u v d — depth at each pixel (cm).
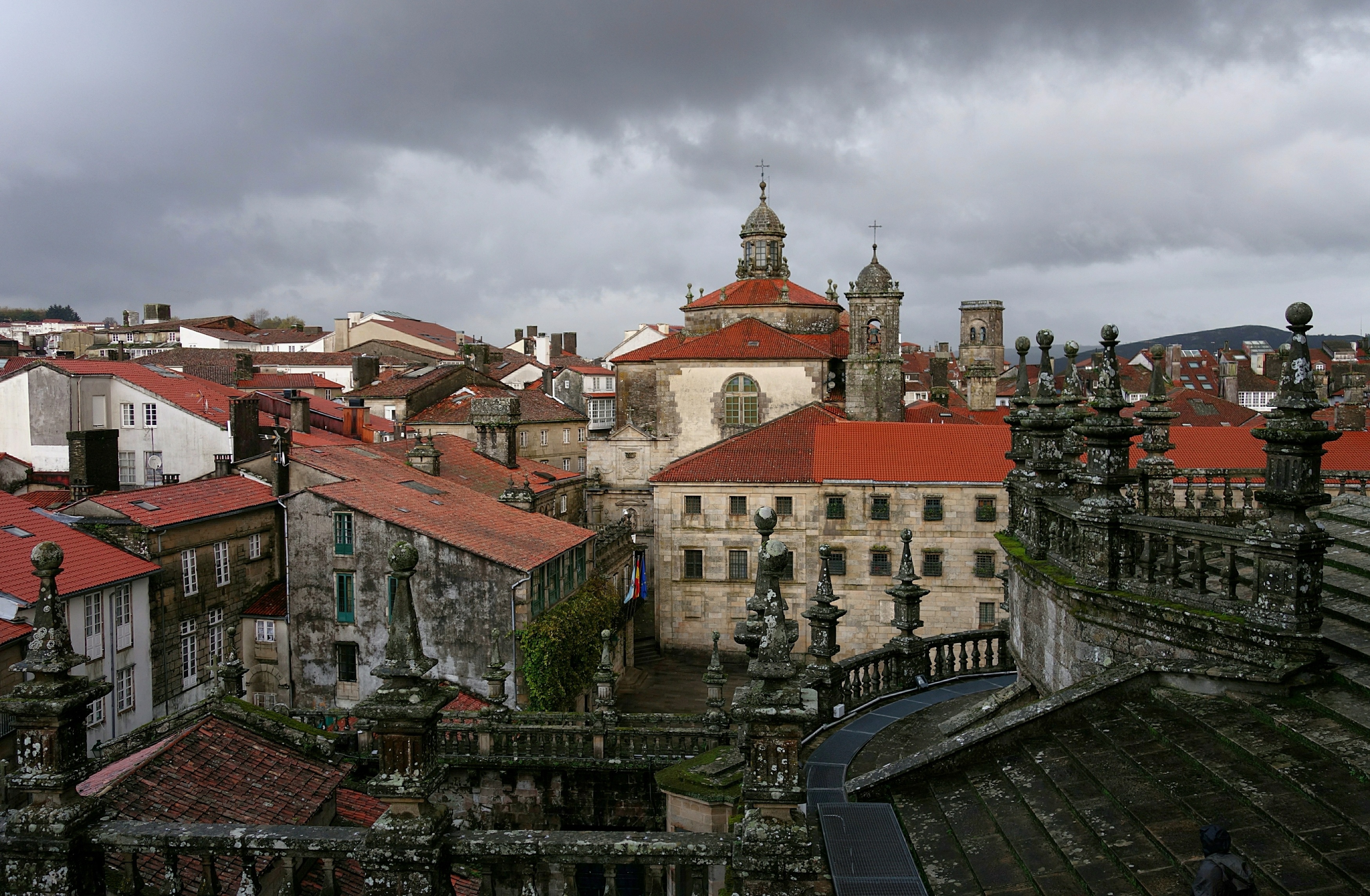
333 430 6825
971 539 5266
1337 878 801
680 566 5688
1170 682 1222
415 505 4209
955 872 1020
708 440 7000
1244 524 2195
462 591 3838
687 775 1948
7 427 5434
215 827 881
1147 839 948
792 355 6862
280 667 4078
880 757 1580
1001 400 9806
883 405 6712
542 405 8962
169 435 5300
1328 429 1079
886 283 6725
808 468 5550
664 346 7819
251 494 4328
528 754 2931
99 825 890
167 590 3731
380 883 823
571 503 6556
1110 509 1342
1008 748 1255
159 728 2134
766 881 839
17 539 3328
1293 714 1055
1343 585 1379
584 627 4153
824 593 1852
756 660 875
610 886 868
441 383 8550
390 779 827
